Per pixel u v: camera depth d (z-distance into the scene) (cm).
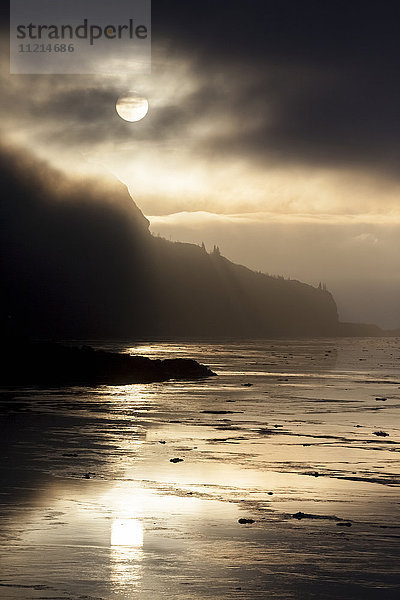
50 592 2261
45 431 5659
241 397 8694
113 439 5309
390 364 17600
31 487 3669
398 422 6519
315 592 2300
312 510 3297
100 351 11744
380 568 2519
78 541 2764
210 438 5431
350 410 7475
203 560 2581
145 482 3834
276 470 4212
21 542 2741
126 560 2562
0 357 10838
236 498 3503
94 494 3534
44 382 10200
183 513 3209
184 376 11569
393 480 3966
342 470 4231
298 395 9088
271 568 2506
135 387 9819
